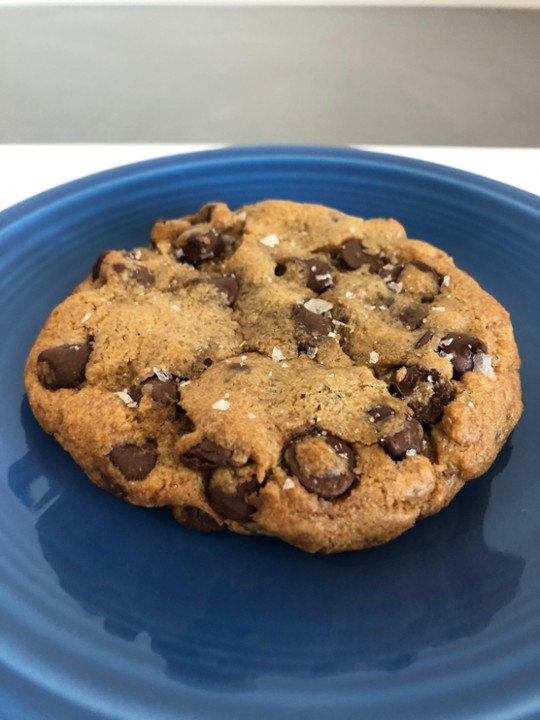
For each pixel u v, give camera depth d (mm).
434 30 389
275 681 98
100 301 140
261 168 195
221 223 160
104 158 220
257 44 381
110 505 122
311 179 194
